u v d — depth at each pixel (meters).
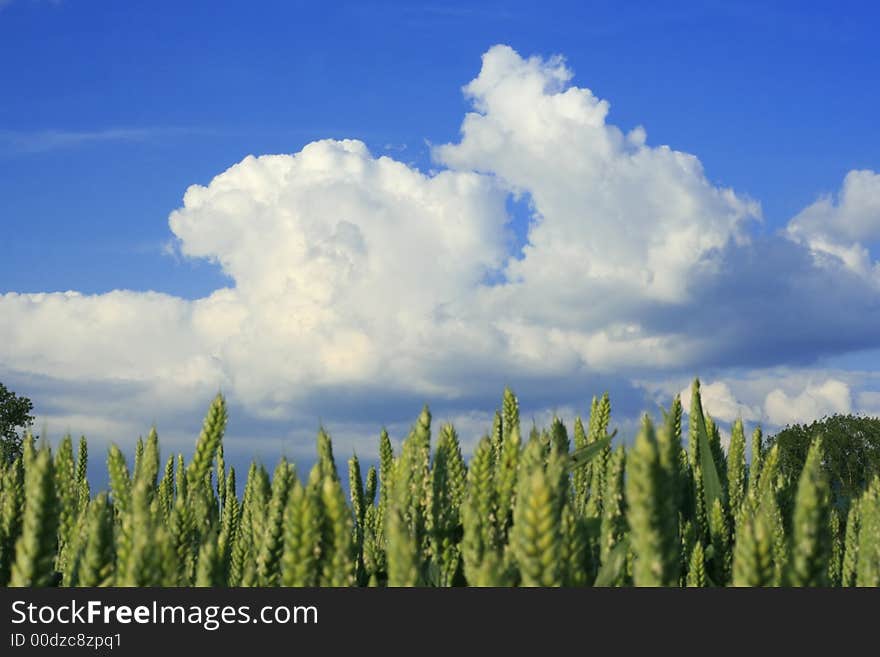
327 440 4.29
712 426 5.35
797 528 2.64
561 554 2.95
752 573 2.62
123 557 2.88
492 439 5.08
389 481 4.66
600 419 5.43
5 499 3.67
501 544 3.44
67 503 4.26
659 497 2.56
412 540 2.95
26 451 3.86
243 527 4.64
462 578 3.89
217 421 4.59
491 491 3.53
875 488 3.24
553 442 4.35
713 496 4.66
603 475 5.08
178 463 5.95
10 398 63.06
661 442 2.62
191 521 3.93
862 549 3.21
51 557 2.86
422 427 4.14
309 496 2.92
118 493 4.07
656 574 2.56
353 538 4.16
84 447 6.32
